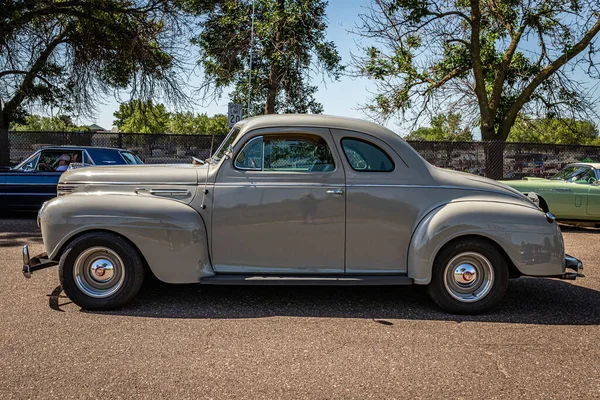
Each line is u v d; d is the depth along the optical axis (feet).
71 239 14.80
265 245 15.15
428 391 10.21
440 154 48.52
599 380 10.84
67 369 10.86
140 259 14.89
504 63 60.85
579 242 29.63
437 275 15.01
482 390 10.30
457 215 14.64
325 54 69.15
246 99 72.90
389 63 61.87
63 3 58.39
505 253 15.16
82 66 62.23
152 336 12.87
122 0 63.31
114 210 14.56
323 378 10.69
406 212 15.19
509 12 58.29
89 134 49.19
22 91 60.59
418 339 13.05
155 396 9.77
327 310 15.37
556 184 33.71
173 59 64.85
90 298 14.62
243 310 15.17
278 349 12.19
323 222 15.07
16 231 29.48
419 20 56.18
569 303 16.57
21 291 16.63
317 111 72.84
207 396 9.80
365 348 12.37
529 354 12.19
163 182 15.38
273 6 66.49
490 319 14.80
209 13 72.84
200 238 14.89
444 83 63.77
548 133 74.28
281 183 15.10
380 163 15.40
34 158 34.32
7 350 11.82
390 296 17.01
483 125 59.52
